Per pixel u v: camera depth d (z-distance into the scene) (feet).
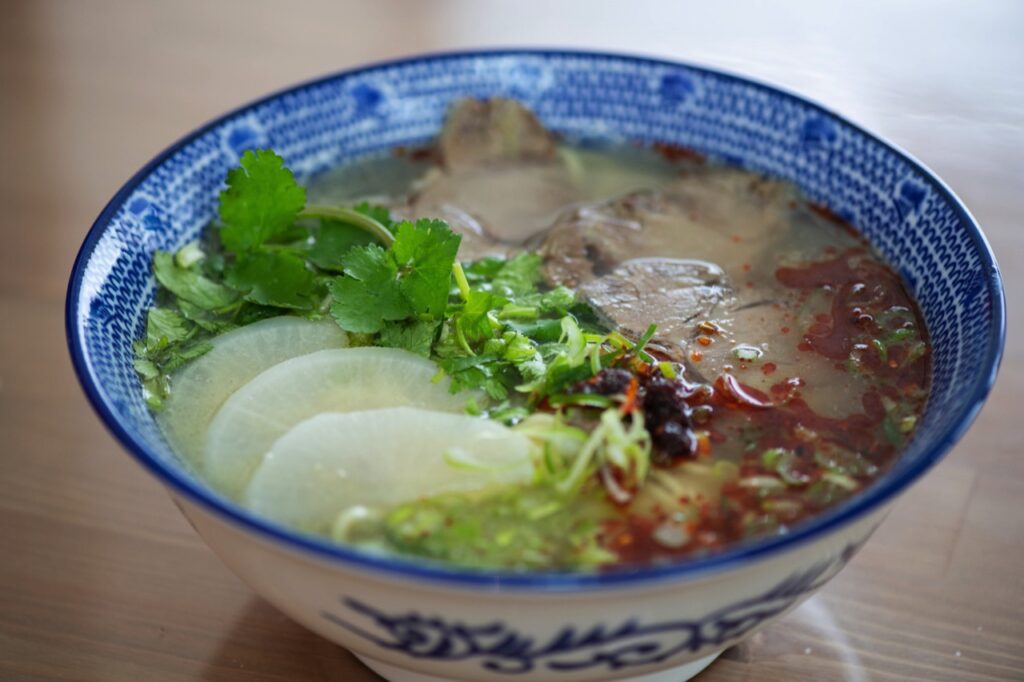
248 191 1.21
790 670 1.07
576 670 0.87
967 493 1.23
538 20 1.95
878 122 1.64
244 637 1.10
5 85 1.87
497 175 1.43
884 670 1.07
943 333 1.08
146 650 1.09
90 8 2.09
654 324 1.14
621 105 1.45
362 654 0.96
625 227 1.30
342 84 1.41
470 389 1.05
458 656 0.86
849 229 1.29
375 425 1.00
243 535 0.83
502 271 1.24
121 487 1.26
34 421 1.34
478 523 0.93
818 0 1.97
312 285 1.20
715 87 1.39
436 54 1.45
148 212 1.20
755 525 0.93
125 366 1.08
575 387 1.03
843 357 1.11
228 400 1.05
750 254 1.27
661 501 0.95
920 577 1.15
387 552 0.91
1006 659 1.07
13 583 1.15
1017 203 1.52
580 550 0.91
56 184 1.65
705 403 1.06
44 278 1.50
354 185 1.42
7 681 1.06
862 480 0.97
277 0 2.08
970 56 1.80
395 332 1.11
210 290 1.20
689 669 1.04
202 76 1.87
